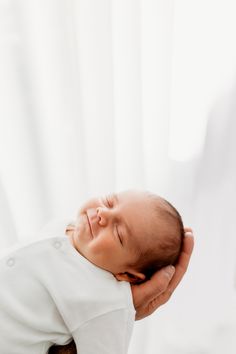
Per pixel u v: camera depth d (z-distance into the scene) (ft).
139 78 2.93
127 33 2.81
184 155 3.42
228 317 4.60
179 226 2.56
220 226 4.01
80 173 3.31
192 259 4.12
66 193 3.43
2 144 3.15
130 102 3.04
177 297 4.32
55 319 2.38
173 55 3.00
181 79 3.09
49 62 2.88
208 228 3.99
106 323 2.31
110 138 3.15
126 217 2.45
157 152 3.35
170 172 3.47
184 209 3.70
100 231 2.45
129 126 3.15
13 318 2.36
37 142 3.18
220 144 3.54
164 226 2.47
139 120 3.10
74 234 2.57
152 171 3.47
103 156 3.24
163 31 2.83
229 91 3.28
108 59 2.84
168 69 2.96
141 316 2.79
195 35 2.94
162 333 4.48
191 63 3.03
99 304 2.32
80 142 3.15
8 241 3.54
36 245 2.52
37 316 2.36
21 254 2.50
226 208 3.92
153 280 2.46
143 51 2.94
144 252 2.44
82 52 2.84
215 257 4.22
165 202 2.60
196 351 4.47
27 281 2.42
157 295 2.50
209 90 3.21
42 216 3.53
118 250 2.41
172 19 2.79
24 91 2.95
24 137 3.13
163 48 2.89
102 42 2.79
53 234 2.68
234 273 4.31
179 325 4.55
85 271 2.41
